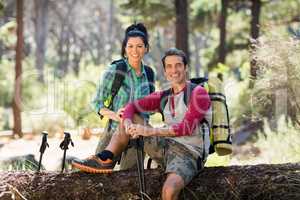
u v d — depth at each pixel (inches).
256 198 193.8
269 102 287.3
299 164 204.2
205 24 1016.9
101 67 888.9
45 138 213.6
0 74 1070.4
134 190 199.3
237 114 439.2
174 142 201.0
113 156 204.7
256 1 790.5
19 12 698.8
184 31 722.2
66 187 202.4
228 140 201.5
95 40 1977.1
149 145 205.3
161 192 198.2
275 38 286.2
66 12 1870.1
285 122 308.5
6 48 1148.5
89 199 200.5
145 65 223.9
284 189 191.8
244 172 199.5
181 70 201.9
